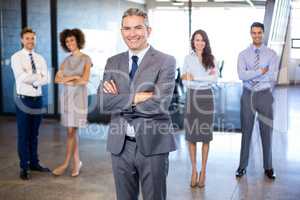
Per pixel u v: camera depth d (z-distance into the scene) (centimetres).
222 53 711
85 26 792
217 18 712
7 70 852
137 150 249
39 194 419
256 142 570
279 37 929
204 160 446
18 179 468
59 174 482
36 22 810
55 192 425
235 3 700
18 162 536
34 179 468
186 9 726
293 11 1105
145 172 251
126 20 242
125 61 251
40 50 809
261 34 446
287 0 938
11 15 827
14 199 405
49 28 802
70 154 491
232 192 424
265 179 466
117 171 258
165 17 736
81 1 791
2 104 862
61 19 802
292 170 498
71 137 479
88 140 654
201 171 444
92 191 427
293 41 1200
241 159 478
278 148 597
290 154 568
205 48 435
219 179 467
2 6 830
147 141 245
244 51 454
